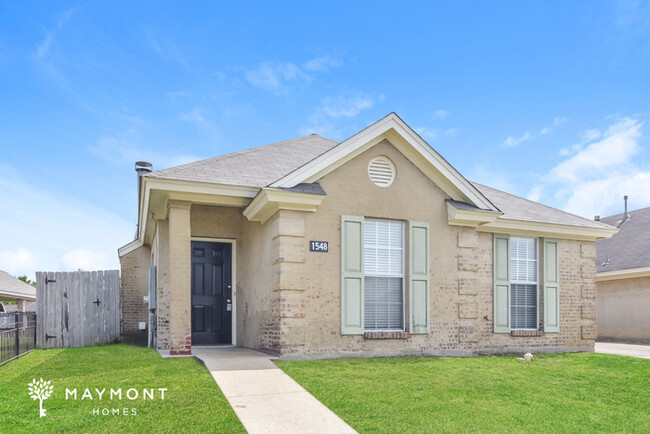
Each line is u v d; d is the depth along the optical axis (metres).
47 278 12.90
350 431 5.44
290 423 5.59
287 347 9.19
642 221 21.19
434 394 7.10
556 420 6.36
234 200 10.23
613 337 18.70
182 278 9.79
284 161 11.79
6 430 5.09
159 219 11.56
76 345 12.92
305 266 9.54
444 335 10.75
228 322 12.09
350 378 7.70
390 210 10.54
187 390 6.60
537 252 13.29
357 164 10.38
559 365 10.48
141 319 16.12
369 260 10.39
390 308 10.46
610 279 18.97
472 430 5.71
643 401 7.66
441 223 11.06
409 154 10.85
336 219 9.98
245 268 11.86
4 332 9.44
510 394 7.51
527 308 13.03
